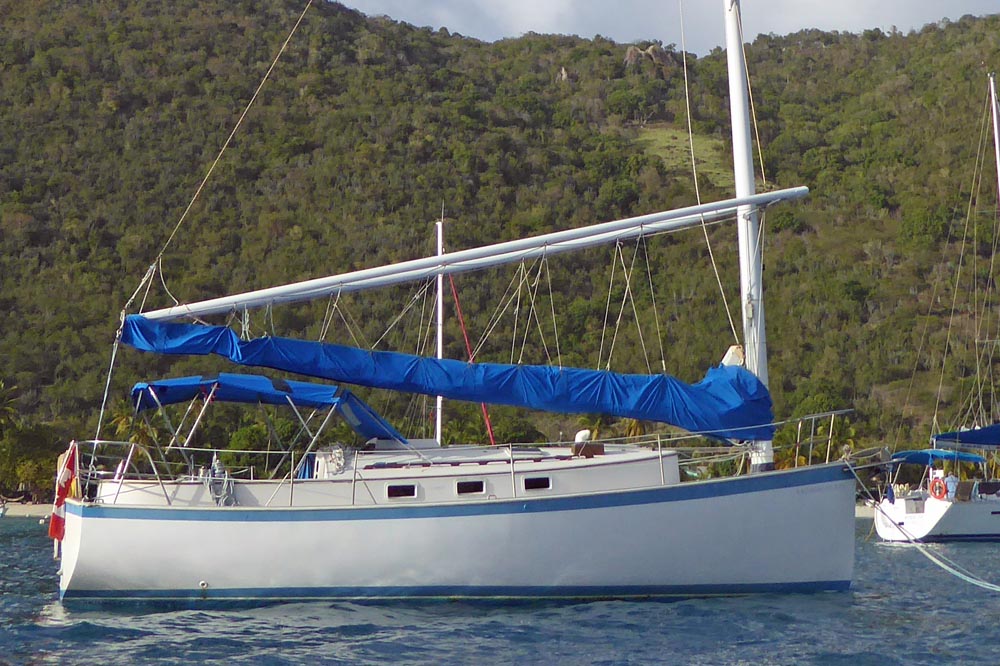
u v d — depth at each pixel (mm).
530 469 18531
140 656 15117
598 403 18562
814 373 91812
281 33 178125
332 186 127562
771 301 107625
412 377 18484
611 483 18656
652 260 101062
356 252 110312
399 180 129125
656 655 15086
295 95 158000
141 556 17984
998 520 36938
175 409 67500
